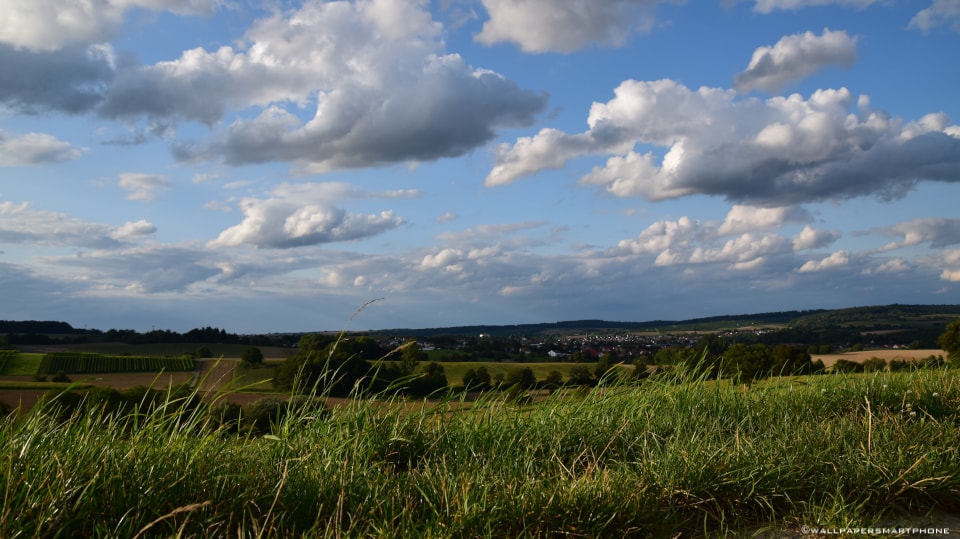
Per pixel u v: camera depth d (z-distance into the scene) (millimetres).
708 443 4383
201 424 3955
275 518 2998
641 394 5785
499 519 3088
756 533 3289
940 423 5250
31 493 2828
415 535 2904
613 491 3391
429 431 4566
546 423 4879
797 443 4465
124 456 3318
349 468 3750
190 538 2812
